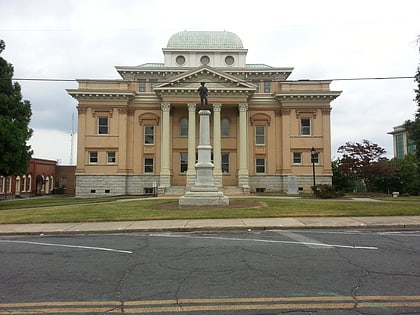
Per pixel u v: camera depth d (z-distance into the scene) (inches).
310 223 533.6
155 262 299.0
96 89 1625.2
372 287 224.4
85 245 390.0
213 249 353.4
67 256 330.0
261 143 1695.4
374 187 1729.8
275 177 1670.8
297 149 1648.6
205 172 842.8
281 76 1808.6
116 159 1640.0
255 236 438.6
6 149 1033.5
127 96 1643.7
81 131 1638.8
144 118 1679.4
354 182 1887.3
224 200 821.2
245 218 595.8
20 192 1892.2
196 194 820.6
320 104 1658.5
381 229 498.6
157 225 530.3
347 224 520.1
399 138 3302.2
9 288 229.6
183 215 629.0
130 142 1673.2
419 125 994.7
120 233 490.9
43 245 394.9
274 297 207.5
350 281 237.9
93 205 907.4
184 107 1676.9
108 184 1630.2
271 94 1699.1
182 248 361.7
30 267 286.7
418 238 413.7
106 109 1651.1
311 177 1640.0
